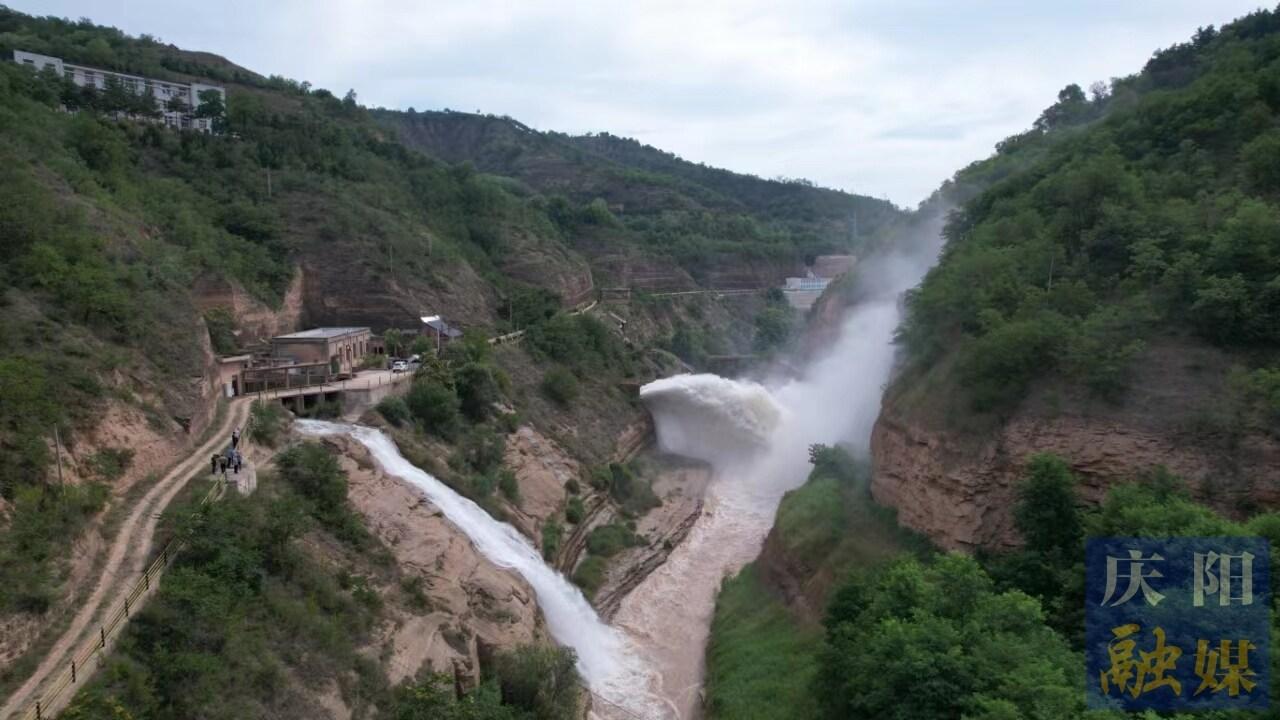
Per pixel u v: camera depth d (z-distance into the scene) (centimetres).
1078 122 7675
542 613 3512
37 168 3897
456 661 2745
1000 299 3506
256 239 5722
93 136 5075
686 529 5216
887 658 2192
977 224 4997
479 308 6725
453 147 19700
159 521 2398
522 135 19925
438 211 7988
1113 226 3481
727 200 17088
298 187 6456
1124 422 2772
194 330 3519
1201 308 2866
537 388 5822
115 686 1808
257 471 3041
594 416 6141
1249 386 2638
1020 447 2972
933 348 3772
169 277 3806
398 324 5862
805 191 19362
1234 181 3597
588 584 4197
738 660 3403
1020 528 2756
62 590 1975
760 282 12706
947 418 3269
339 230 6097
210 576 2267
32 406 2227
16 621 1802
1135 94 6750
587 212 11681
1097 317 3070
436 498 3656
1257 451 2552
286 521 2575
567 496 4847
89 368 2650
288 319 5462
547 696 2822
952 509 3139
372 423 4122
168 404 2994
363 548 2958
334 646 2362
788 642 3378
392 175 7881
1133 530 2233
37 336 2589
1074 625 2297
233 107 7231
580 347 6875
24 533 1958
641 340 8806
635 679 3506
